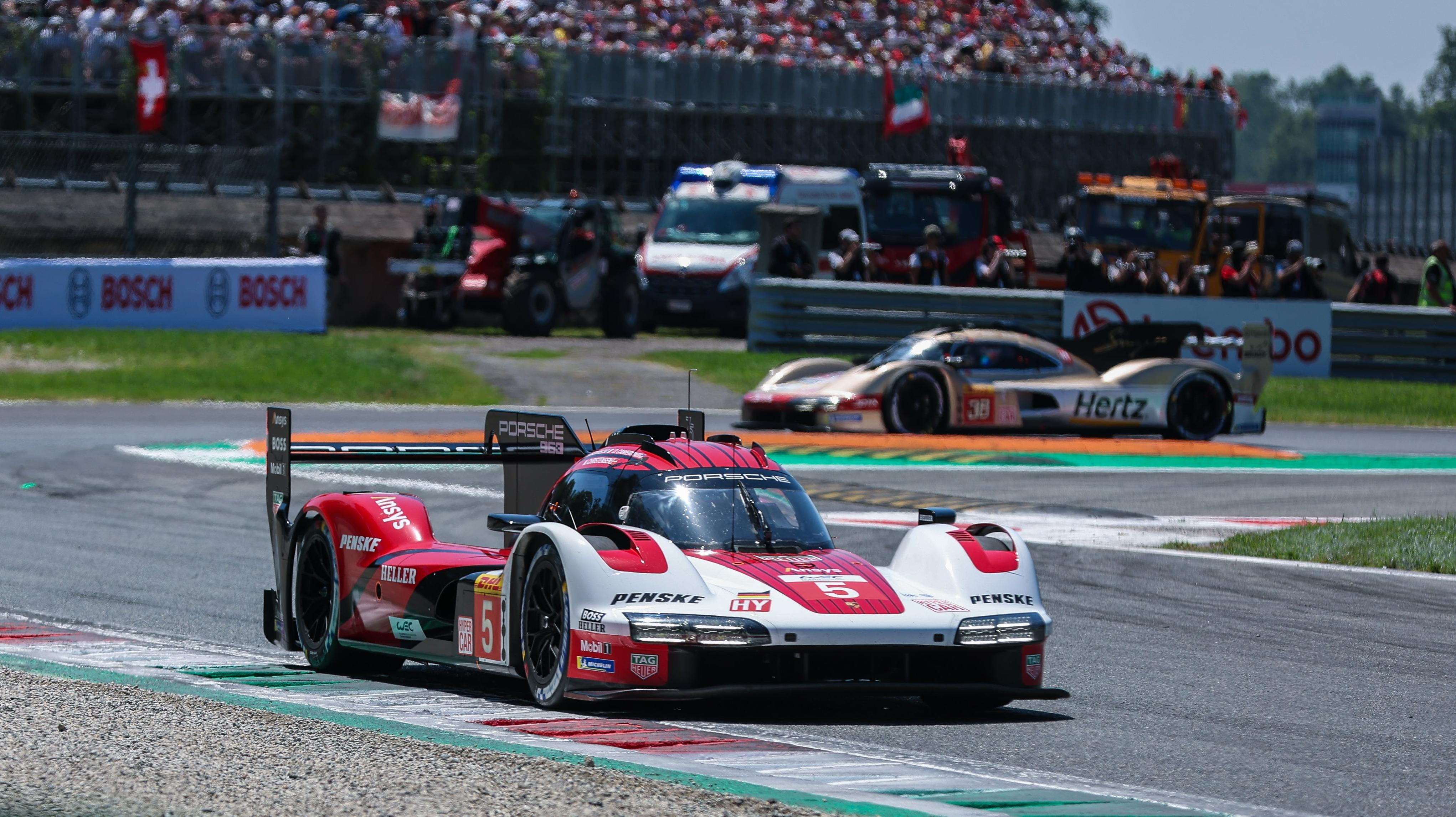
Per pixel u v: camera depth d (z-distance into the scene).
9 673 24.88
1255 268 107.44
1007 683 25.03
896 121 147.75
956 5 186.75
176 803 16.66
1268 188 149.00
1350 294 119.06
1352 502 57.34
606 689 23.23
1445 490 61.34
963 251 114.81
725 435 29.12
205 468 57.78
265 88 126.50
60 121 121.50
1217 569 42.59
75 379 78.94
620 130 143.75
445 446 32.25
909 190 115.62
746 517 26.39
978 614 24.77
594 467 27.72
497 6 150.12
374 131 130.00
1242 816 18.72
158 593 36.84
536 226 111.38
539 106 137.00
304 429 66.06
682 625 23.00
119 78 122.31
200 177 115.62
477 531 46.91
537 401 78.50
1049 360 70.19
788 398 68.62
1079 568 42.28
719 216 117.06
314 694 25.72
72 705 22.00
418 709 24.36
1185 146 176.88
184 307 96.75
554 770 18.72
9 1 127.88
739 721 24.50
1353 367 97.56
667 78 144.38
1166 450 69.62
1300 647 32.56
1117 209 119.06
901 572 26.45
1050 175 166.00
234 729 20.72
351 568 28.20
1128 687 28.28
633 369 88.44
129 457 59.72
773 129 150.25
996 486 58.72
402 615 27.08
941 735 23.94
